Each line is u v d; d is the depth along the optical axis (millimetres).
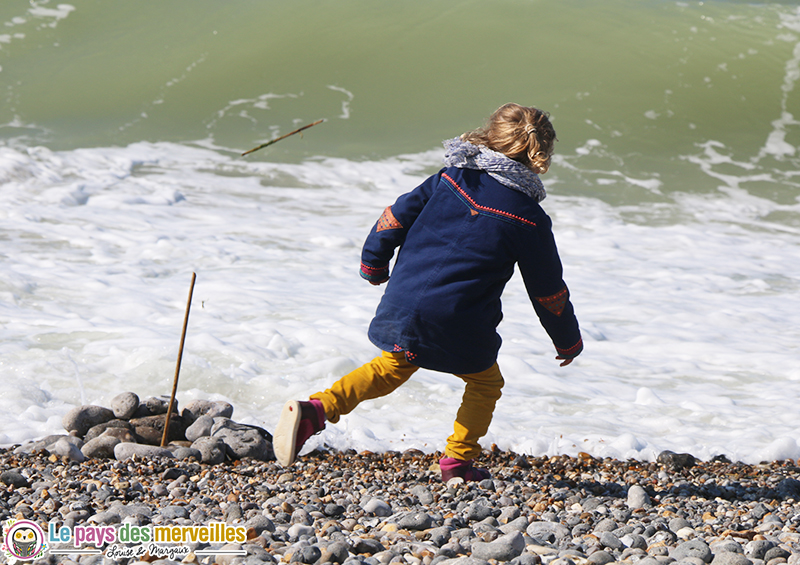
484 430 10984
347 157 44281
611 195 41344
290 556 7477
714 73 56531
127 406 13555
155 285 22766
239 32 59094
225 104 51438
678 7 63812
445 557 7672
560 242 32719
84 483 10617
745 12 63281
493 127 9531
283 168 41406
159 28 59031
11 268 22922
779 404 17500
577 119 51594
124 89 52344
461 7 62094
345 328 19641
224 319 20094
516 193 9172
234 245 27766
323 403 9398
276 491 10875
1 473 10609
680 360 20328
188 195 35156
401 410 16016
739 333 22609
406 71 56031
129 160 40000
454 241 9180
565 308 9703
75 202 32062
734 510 10680
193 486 10906
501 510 9930
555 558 7949
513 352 19953
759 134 50906
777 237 35719
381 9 61438
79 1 60875
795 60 57938
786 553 8055
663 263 30281
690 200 41219
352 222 32719
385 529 9000
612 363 19859
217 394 15891
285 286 23531
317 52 57500
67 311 19906
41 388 15344
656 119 52000
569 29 60438
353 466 12859
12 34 56969
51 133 44750
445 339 9297
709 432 15805
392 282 9484
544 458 13906
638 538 8836
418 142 47594
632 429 15734
